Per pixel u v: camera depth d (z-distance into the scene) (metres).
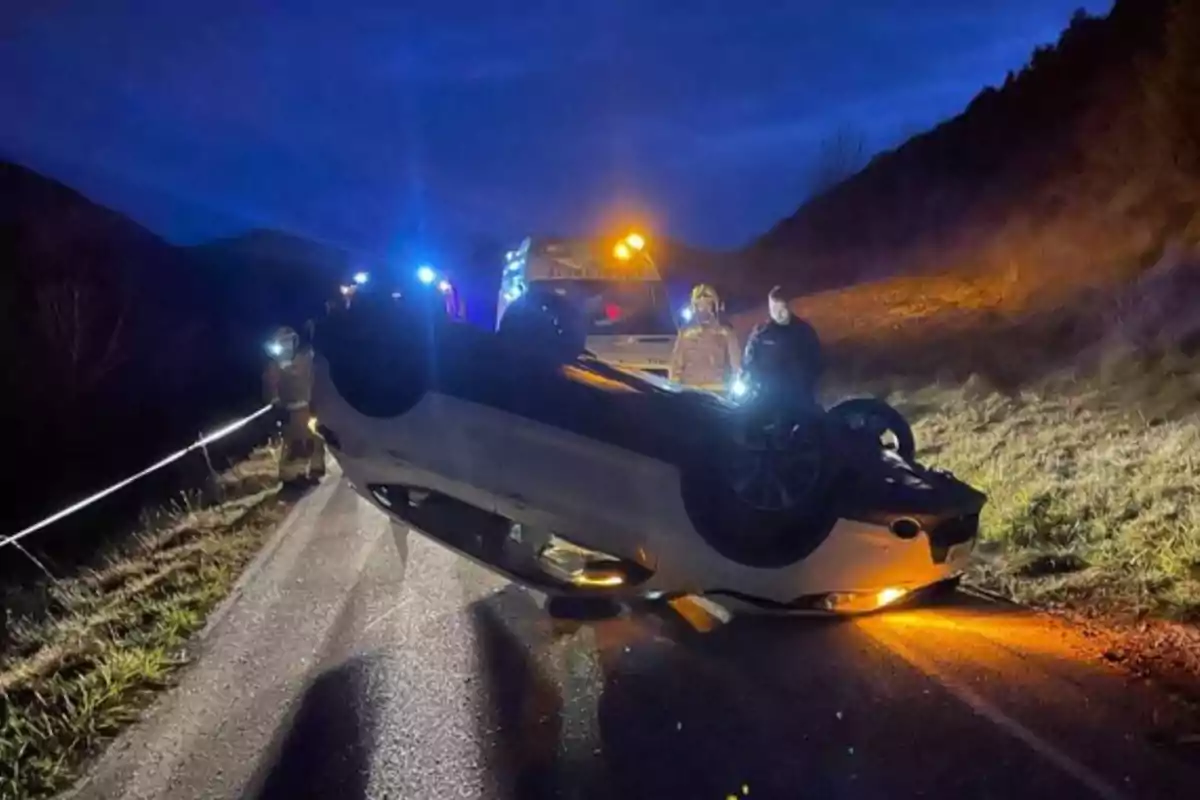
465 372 6.88
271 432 20.98
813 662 6.44
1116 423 12.41
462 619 7.63
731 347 12.30
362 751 5.47
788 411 6.50
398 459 6.93
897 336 22.34
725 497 6.45
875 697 5.82
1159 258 17.61
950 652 6.50
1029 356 17.12
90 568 10.94
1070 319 17.78
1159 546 8.01
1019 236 25.14
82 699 6.43
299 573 9.24
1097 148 23.77
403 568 9.19
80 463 20.62
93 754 5.68
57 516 9.91
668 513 6.50
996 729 5.33
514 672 6.51
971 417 14.66
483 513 7.00
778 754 5.20
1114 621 6.93
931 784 4.80
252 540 10.87
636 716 5.75
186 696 6.41
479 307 22.78
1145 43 26.05
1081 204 23.02
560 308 7.54
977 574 8.18
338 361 7.05
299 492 13.59
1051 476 10.52
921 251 33.06
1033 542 8.76
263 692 6.40
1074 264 20.78
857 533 6.40
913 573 6.47
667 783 4.96
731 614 7.37
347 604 8.19
